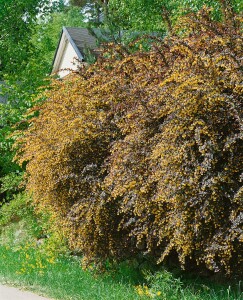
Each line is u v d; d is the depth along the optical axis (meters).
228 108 5.50
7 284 7.42
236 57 5.60
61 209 7.69
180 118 5.59
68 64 30.30
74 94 7.80
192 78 5.50
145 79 6.73
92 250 6.95
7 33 25.28
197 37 6.38
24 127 13.27
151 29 18.36
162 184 5.61
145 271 6.66
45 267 7.81
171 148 5.57
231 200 5.30
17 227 11.20
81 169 7.16
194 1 12.60
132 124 6.43
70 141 6.98
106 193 6.64
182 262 5.53
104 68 7.97
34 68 14.65
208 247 5.41
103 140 7.08
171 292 5.95
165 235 5.79
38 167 7.75
